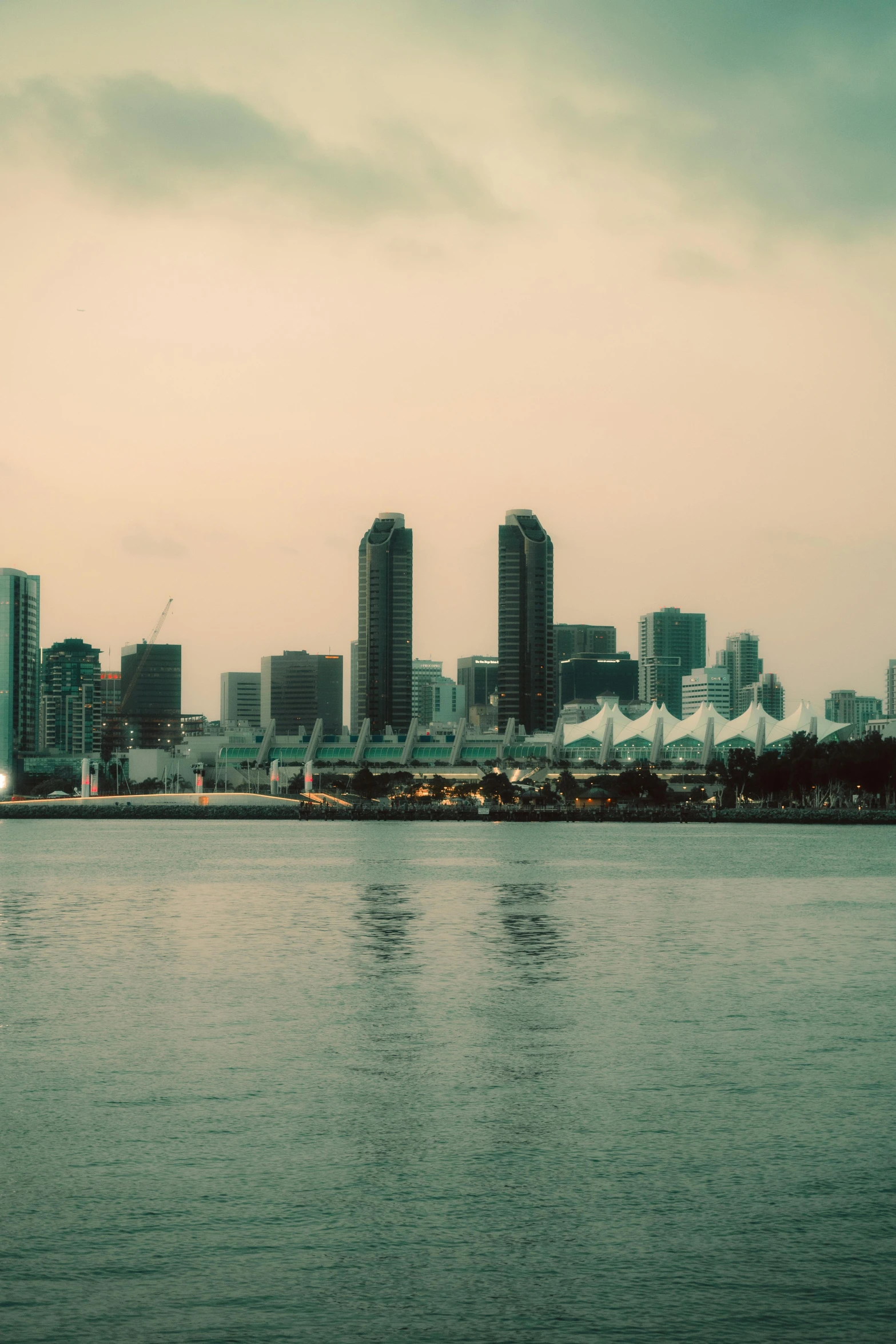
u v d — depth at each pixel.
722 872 157.25
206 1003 63.06
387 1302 27.09
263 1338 25.42
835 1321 26.12
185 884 140.88
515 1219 31.92
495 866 168.00
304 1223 31.64
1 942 88.19
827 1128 39.84
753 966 75.88
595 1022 57.72
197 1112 41.94
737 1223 31.59
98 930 96.00
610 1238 30.66
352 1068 48.34
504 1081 46.19
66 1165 36.22
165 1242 30.39
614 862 175.12
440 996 65.06
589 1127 40.12
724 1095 44.03
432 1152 37.47
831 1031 55.50
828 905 114.62
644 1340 25.36
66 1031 55.59
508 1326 25.97
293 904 116.75
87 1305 26.91
